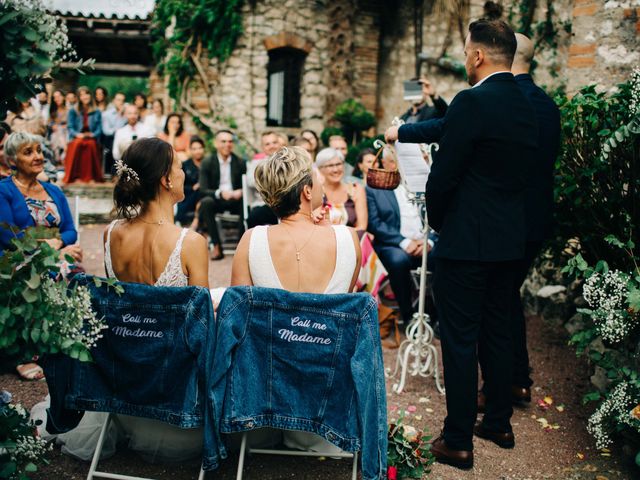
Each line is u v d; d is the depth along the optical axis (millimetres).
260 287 2518
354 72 11664
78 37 13164
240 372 2498
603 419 3057
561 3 8586
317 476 2881
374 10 11594
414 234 5059
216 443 2449
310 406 2520
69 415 2666
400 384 3963
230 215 8258
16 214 3832
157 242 2760
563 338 4805
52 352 2365
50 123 12203
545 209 3418
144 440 2887
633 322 3023
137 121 10773
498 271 3088
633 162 3484
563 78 8609
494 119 2852
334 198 5172
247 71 11148
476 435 3361
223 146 7863
